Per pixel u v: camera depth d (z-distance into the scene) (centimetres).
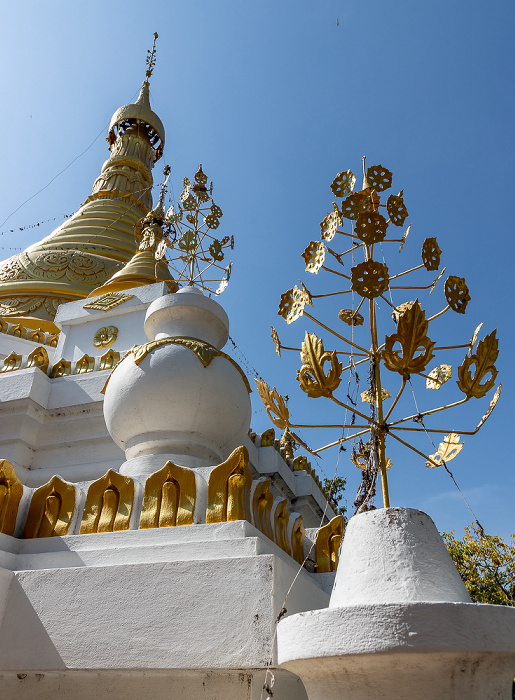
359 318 465
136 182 2239
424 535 301
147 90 2697
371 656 247
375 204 427
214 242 823
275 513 486
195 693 361
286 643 278
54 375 904
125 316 1032
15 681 413
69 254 1708
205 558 399
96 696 387
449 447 410
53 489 485
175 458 572
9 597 421
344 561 308
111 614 390
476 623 247
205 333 705
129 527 445
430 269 400
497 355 384
